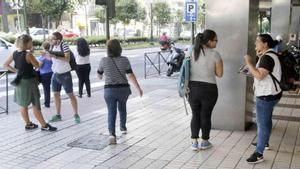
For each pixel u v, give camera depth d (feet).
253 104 24.99
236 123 23.16
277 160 18.10
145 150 19.83
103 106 31.73
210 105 18.99
